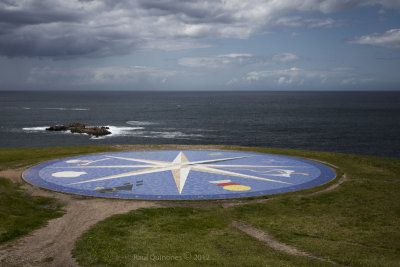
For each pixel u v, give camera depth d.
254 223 15.43
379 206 18.03
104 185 21.25
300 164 28.48
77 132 74.19
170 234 13.62
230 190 20.47
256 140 66.88
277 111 146.50
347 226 15.18
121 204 17.70
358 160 30.36
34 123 94.19
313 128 86.12
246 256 11.30
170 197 18.97
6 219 14.62
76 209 16.78
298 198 19.30
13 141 63.31
